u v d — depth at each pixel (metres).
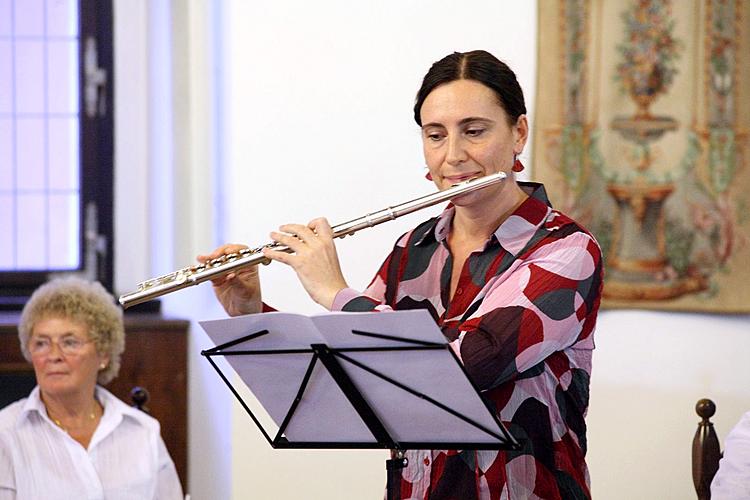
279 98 8.67
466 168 5.15
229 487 8.61
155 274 11.48
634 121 8.83
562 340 5.04
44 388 7.38
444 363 4.46
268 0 8.66
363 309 5.00
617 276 8.88
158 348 10.16
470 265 5.29
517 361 4.92
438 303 5.42
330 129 8.71
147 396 8.16
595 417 8.88
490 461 5.07
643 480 8.91
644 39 8.81
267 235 8.65
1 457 7.23
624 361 8.91
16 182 11.97
